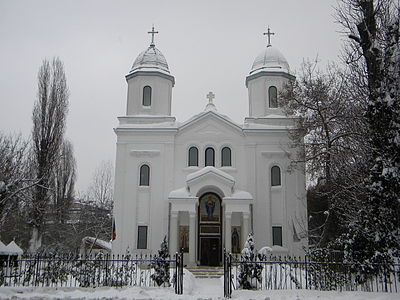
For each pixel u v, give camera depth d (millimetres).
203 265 33562
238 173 35219
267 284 19438
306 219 33656
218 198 34781
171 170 34844
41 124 35406
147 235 33656
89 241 44312
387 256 16688
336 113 28531
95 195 51406
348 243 19000
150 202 34219
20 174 30156
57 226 43969
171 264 31609
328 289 17781
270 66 38250
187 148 35625
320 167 28609
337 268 18734
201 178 32906
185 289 19188
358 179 24672
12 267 18922
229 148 35938
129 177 34750
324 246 27750
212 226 34312
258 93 37688
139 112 37000
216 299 15070
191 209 32344
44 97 36000
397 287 16766
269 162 35031
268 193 34406
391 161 17078
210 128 35938
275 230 33969
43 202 33906
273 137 35438
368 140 20812
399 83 17844
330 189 27906
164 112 37344
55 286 18234
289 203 34062
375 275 17031
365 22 19453
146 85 37625
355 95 26734
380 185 17188
